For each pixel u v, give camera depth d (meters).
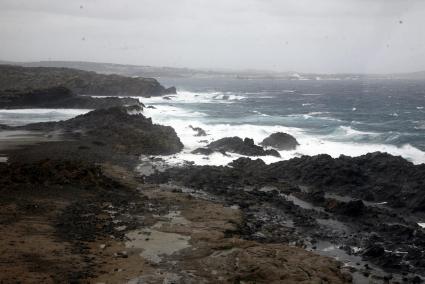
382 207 32.50
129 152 46.59
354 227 27.91
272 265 19.52
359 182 36.59
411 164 37.62
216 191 34.06
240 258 20.36
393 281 20.56
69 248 21.16
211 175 38.28
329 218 29.53
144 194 31.38
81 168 33.06
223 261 20.20
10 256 19.77
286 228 27.02
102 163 40.38
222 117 74.88
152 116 72.44
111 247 21.62
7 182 29.86
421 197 31.89
